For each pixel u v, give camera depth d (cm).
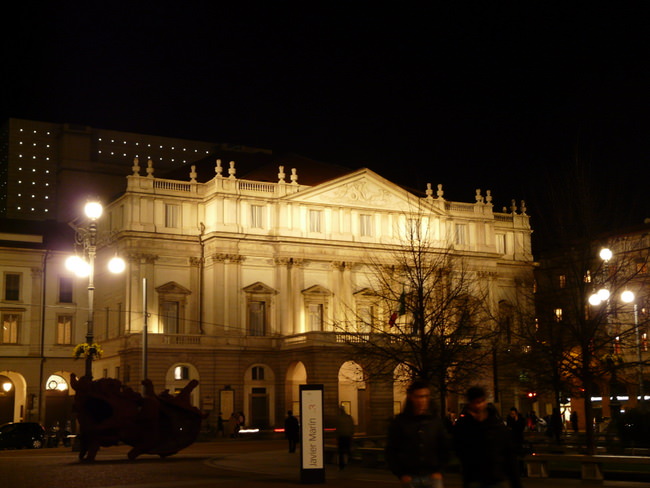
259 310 8756
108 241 8869
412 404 1417
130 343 8181
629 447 4047
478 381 6378
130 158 19238
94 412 4309
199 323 8588
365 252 9144
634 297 4459
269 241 8756
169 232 8594
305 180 9381
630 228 6244
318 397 3044
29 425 6431
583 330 3803
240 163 10288
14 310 8769
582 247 4072
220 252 8525
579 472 3192
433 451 1392
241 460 4269
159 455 4509
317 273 8988
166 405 4284
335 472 3588
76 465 3925
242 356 8569
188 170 10319
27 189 19088
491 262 9938
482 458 1407
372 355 5619
